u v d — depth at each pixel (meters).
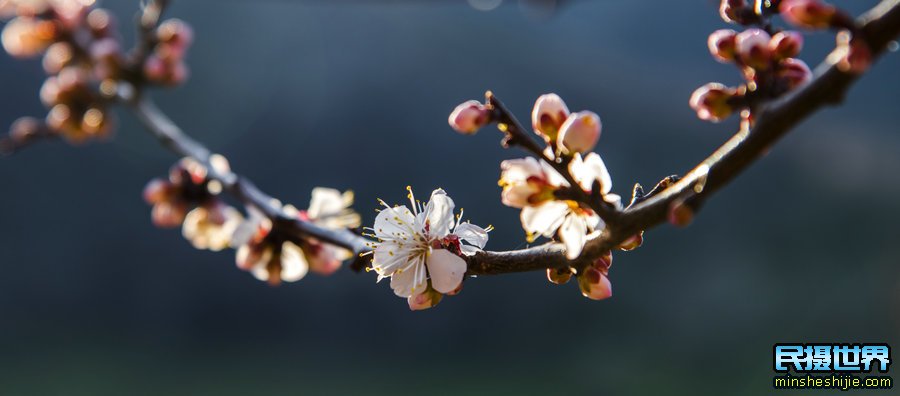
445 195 0.55
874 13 0.48
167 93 3.42
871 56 0.47
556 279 0.54
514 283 3.20
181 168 0.71
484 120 0.53
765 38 0.52
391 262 0.55
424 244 0.55
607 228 0.52
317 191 0.66
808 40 2.38
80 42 0.88
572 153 0.52
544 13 0.82
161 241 3.49
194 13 3.54
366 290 3.28
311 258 0.65
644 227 0.51
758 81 0.52
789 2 0.48
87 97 0.84
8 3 0.88
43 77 3.58
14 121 3.50
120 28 3.20
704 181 0.49
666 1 3.51
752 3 0.54
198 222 0.71
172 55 0.83
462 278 0.54
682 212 0.49
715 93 0.53
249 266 0.65
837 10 0.48
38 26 0.87
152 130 0.77
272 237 0.65
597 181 0.52
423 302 0.55
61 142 3.53
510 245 3.03
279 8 3.64
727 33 0.53
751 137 0.48
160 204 0.71
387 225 0.55
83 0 0.89
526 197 0.53
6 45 0.87
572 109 3.50
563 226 0.53
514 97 3.53
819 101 0.48
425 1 0.82
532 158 0.54
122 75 0.81
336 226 0.65
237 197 0.67
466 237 0.55
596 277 0.54
